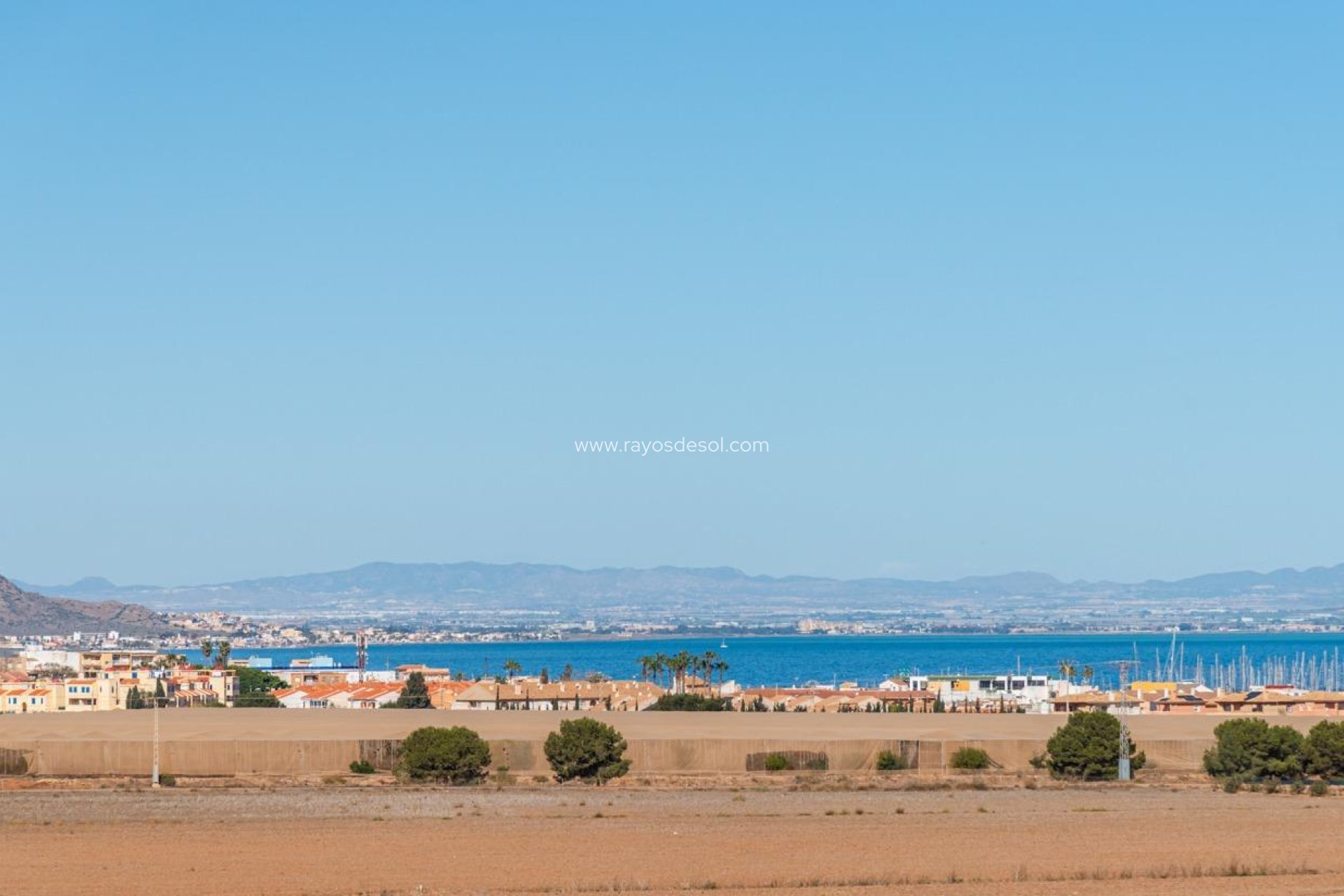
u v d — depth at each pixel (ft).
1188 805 462.60
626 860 343.67
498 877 318.65
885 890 305.32
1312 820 421.59
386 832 392.47
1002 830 400.67
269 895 296.10
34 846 366.02
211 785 524.11
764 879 316.40
